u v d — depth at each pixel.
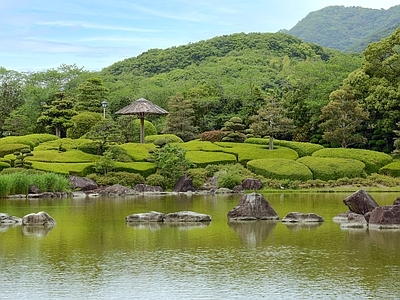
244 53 140.25
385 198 42.66
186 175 54.28
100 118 79.56
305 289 17.12
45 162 57.66
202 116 86.69
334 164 57.88
